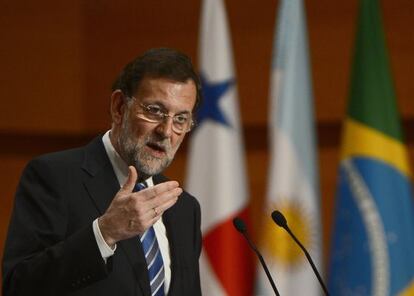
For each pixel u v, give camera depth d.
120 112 8.84
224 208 15.99
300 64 16.06
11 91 19.53
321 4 19.02
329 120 18.91
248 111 19.17
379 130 15.66
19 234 8.28
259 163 19.17
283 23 16.12
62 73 19.52
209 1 16.34
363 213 15.51
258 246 18.58
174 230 9.15
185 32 19.38
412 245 15.47
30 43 19.55
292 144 15.84
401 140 15.73
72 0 19.52
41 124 19.45
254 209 19.11
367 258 15.42
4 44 19.59
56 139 19.67
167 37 19.41
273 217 9.01
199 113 16.19
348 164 15.73
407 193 15.60
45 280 7.84
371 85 15.76
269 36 19.16
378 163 15.59
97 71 19.52
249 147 19.23
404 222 15.49
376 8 15.98
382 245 15.39
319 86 18.97
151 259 8.66
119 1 19.50
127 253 8.46
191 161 16.22
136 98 8.51
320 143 19.02
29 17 19.58
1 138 19.50
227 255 15.95
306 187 15.78
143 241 8.70
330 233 18.86
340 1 18.94
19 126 19.44
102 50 19.52
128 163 8.76
